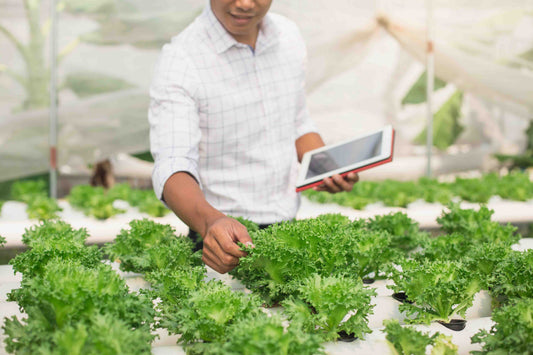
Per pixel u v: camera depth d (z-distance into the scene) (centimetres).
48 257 166
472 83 586
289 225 162
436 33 539
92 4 470
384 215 226
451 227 229
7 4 476
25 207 396
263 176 209
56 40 467
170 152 179
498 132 909
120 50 488
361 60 548
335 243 159
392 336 135
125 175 820
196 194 166
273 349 113
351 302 135
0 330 139
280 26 220
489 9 536
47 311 127
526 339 126
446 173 860
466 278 153
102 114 499
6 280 189
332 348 134
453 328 148
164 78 192
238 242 150
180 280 152
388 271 169
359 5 509
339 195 421
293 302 147
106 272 133
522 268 159
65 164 504
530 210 359
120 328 116
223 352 115
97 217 356
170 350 133
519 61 548
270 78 208
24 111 493
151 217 359
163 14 477
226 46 196
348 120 600
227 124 202
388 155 182
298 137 235
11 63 488
